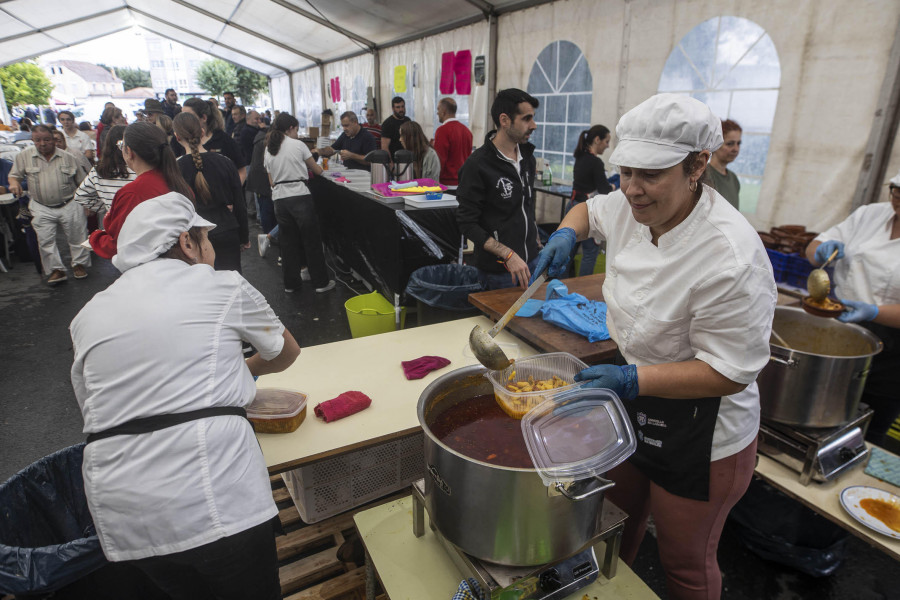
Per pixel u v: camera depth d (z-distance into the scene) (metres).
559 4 5.18
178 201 1.30
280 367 1.53
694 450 1.26
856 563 2.10
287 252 4.89
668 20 4.07
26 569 1.11
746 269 1.02
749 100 3.59
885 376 2.13
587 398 1.10
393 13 7.20
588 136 4.53
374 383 1.86
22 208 5.27
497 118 2.47
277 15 9.25
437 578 1.25
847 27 2.98
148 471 1.13
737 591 1.96
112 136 3.11
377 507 1.50
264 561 1.30
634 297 1.26
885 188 2.97
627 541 1.64
